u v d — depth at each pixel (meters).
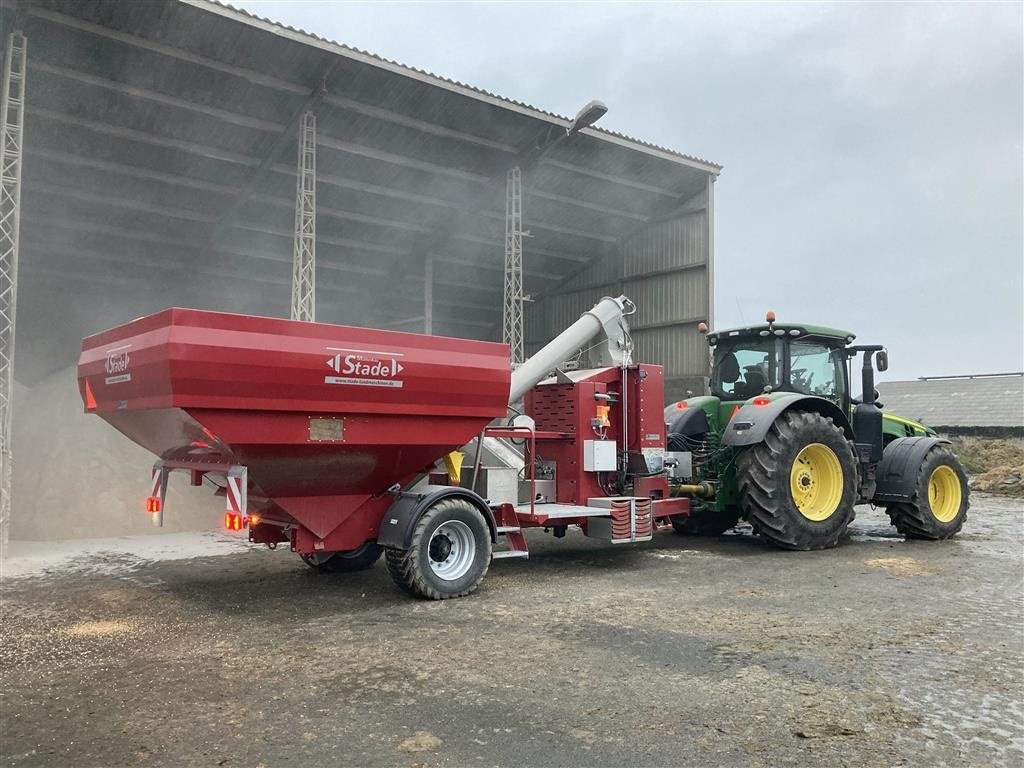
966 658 4.34
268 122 13.15
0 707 3.65
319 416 5.43
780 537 7.98
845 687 3.87
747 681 3.97
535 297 22.30
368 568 7.22
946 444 9.48
